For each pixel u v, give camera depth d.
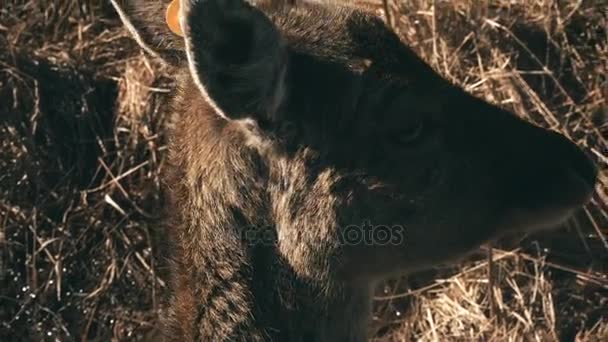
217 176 7.28
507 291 10.20
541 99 10.70
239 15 6.45
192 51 6.38
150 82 11.20
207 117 7.28
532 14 11.05
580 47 10.93
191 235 7.40
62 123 11.29
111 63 11.55
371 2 10.33
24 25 11.80
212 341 7.36
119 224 10.89
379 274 7.61
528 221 7.68
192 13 6.30
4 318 10.73
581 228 10.18
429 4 10.96
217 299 7.34
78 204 10.99
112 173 11.06
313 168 7.23
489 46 10.88
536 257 10.19
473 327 10.12
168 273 7.65
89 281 10.80
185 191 7.43
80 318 10.69
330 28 7.28
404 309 10.38
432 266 7.71
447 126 7.38
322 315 7.41
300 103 7.14
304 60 7.16
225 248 7.30
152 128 11.08
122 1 7.21
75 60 11.55
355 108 7.21
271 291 7.30
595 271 10.14
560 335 10.02
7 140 11.16
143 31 7.26
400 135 7.29
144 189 10.96
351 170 7.27
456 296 10.27
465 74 10.80
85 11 11.90
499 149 7.49
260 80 6.71
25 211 10.97
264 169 7.21
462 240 7.63
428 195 7.42
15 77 11.33
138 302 10.70
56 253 10.84
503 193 7.56
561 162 7.61
